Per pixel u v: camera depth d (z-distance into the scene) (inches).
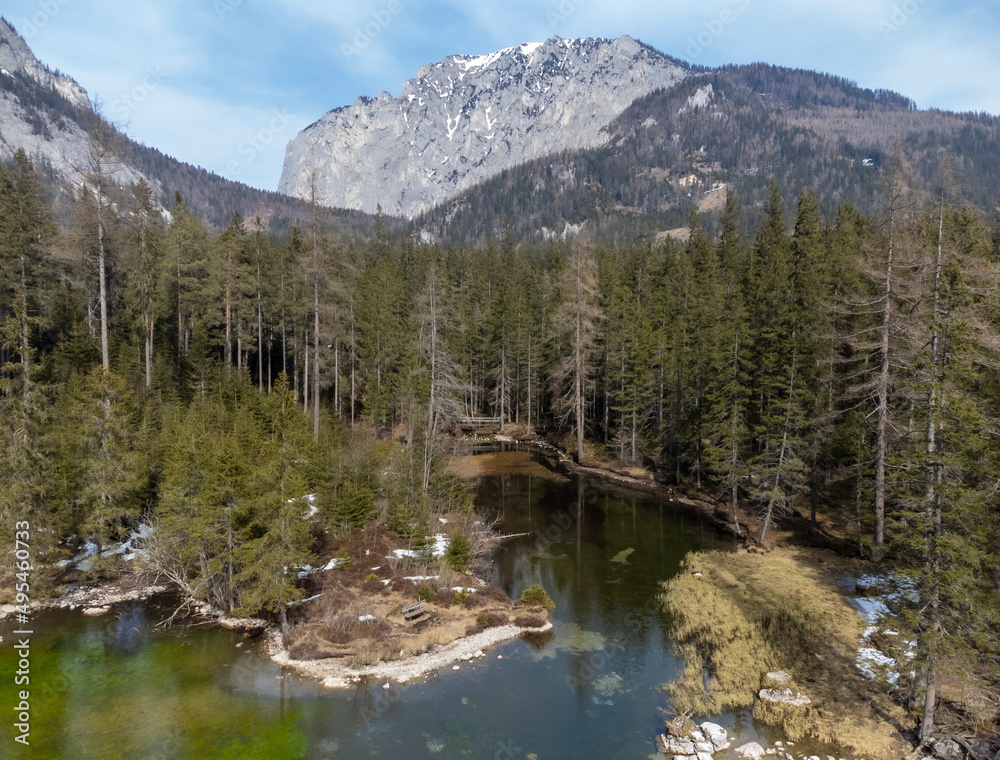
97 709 811.4
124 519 1376.7
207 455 1194.0
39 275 1833.2
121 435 1305.4
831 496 1651.1
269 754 721.6
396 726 786.8
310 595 1154.7
